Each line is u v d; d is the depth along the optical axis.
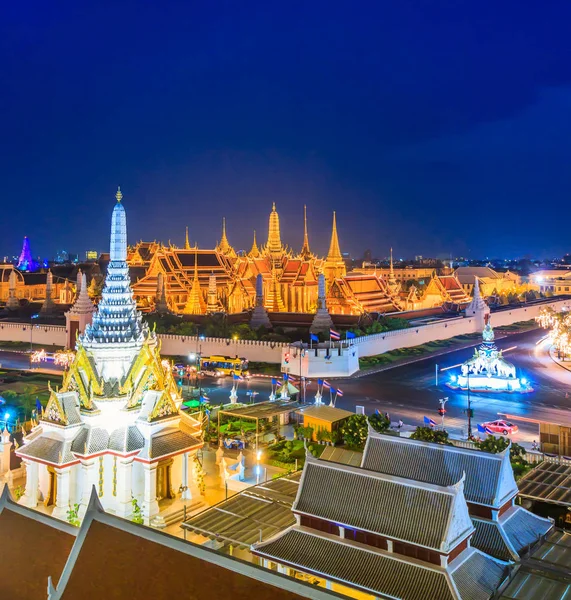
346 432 65.50
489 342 105.56
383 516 35.03
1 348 149.38
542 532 38.62
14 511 32.62
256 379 110.38
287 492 46.53
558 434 63.19
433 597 31.02
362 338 126.19
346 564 34.34
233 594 24.16
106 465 49.44
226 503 44.91
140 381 51.38
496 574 33.69
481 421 80.19
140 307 176.88
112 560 27.23
